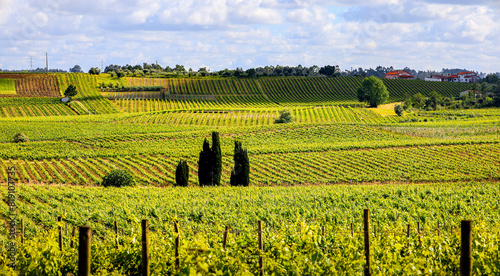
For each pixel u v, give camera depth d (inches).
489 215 1189.1
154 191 1839.3
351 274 455.2
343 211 1396.4
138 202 1579.7
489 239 556.1
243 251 532.7
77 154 2871.6
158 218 1289.4
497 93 6786.4
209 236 745.0
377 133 3796.8
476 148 3026.6
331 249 560.1
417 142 3191.4
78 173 2402.8
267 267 457.7
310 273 447.5
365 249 433.7
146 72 7775.6
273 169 2623.0
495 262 497.0
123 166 2647.6
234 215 1254.9
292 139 3624.5
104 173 2468.0
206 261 433.4
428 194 1685.5
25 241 629.3
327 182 2329.0
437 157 2844.5
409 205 1437.0
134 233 570.9
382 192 1697.8
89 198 1678.2
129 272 543.5
